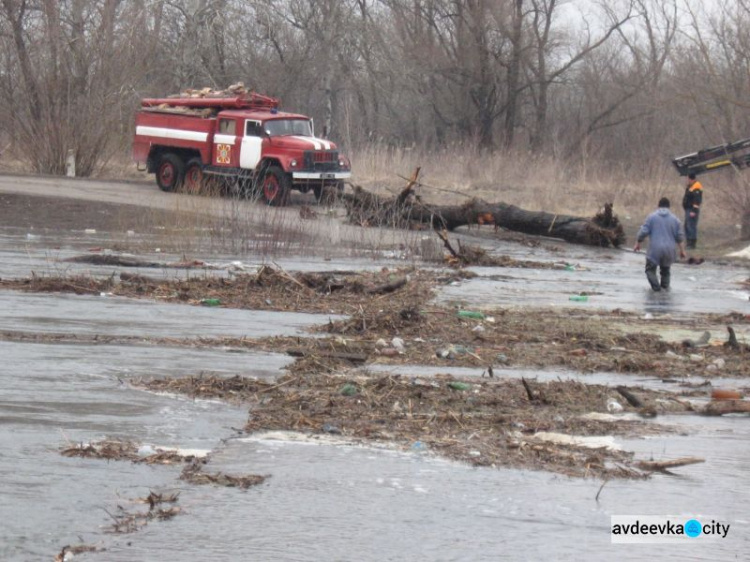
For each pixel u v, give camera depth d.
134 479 7.33
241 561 5.97
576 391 10.90
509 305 18.00
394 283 18.61
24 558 5.86
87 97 44.72
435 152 57.16
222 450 8.18
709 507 7.32
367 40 61.47
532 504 7.22
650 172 47.81
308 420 9.20
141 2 49.38
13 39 45.28
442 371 11.93
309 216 31.55
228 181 37.38
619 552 6.37
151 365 11.21
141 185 40.75
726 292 21.86
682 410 10.40
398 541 6.40
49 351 11.73
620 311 17.88
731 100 42.66
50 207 32.12
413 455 8.31
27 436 8.20
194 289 17.50
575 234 31.16
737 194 34.28
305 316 15.77
